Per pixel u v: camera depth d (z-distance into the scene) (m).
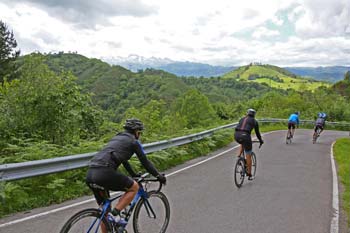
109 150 4.49
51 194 7.48
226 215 6.67
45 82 12.34
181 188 8.76
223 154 15.12
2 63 38.34
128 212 4.86
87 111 13.59
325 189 9.21
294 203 7.71
